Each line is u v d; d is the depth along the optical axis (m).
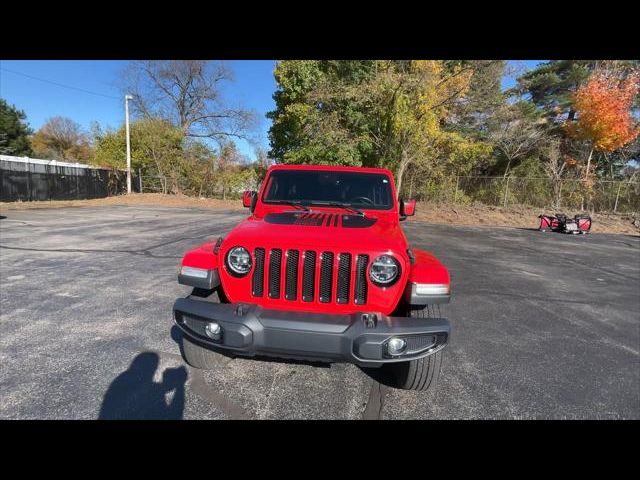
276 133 26.03
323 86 19.81
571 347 4.26
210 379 3.24
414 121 19.67
